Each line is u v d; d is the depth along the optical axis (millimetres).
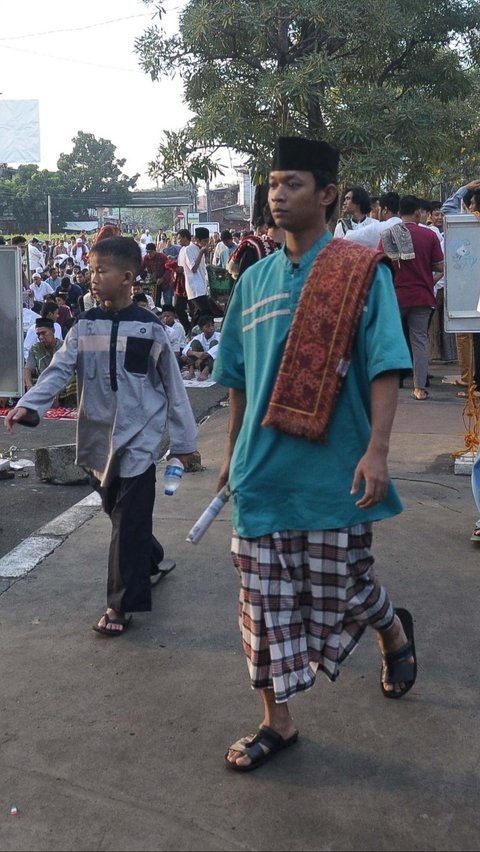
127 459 4078
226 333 3107
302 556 2932
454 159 18766
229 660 3871
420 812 2871
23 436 8359
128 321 4133
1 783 3053
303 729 3332
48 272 24969
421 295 8820
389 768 3096
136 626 4199
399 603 4355
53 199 62812
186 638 4078
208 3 15383
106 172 67375
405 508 5742
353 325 2783
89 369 4137
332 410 2812
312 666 3045
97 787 3023
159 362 4176
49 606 4434
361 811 2877
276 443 2885
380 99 15398
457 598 4406
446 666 3773
